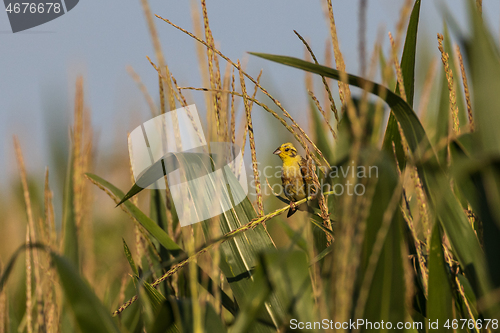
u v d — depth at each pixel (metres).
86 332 5.46
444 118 9.74
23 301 13.02
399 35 4.53
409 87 8.04
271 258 5.43
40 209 12.45
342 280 4.30
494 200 5.40
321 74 5.85
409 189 8.23
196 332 5.07
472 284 6.06
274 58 5.70
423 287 7.61
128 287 11.77
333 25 5.99
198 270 8.91
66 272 5.48
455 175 5.11
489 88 5.14
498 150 5.12
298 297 6.26
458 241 6.01
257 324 7.23
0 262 9.27
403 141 6.54
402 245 5.18
